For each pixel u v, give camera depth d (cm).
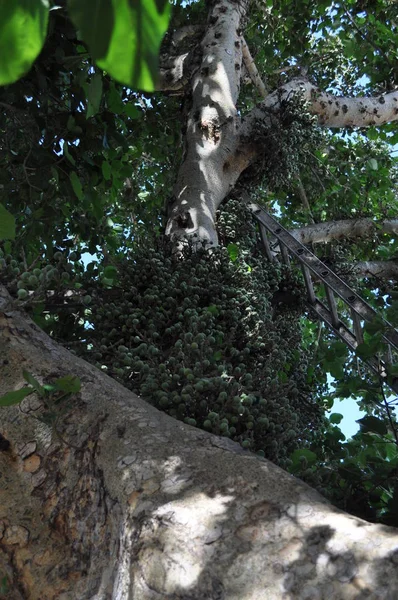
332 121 772
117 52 65
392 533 155
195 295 439
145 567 164
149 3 64
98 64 65
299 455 280
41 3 65
